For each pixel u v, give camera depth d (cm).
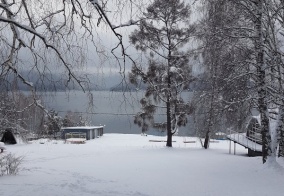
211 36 1419
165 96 2597
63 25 611
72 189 1042
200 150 2734
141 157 2175
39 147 2897
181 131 5041
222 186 1192
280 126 1554
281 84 1427
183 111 2898
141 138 4634
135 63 624
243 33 1434
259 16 1381
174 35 2403
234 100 1505
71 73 605
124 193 1038
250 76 1462
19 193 911
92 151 2645
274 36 1395
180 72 2567
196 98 2062
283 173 1434
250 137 2620
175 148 2861
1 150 2266
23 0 571
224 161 1878
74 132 4288
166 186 1175
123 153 2475
